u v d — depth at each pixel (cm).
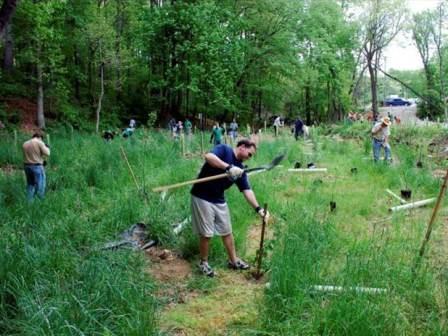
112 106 3322
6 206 730
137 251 561
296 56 3525
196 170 1062
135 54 3400
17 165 1341
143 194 800
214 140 1869
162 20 3125
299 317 404
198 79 3150
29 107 2669
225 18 3275
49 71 2742
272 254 556
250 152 523
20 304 387
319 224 624
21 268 435
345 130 2573
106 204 787
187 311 440
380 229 681
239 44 3222
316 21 3491
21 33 2278
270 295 435
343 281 439
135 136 1961
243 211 726
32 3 2131
